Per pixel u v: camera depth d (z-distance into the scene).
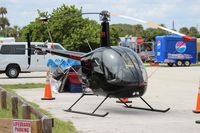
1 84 23.86
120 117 12.45
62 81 19.75
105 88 12.70
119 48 12.94
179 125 11.07
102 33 13.26
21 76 32.06
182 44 47.41
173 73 33.75
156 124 11.23
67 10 49.34
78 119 12.12
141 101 16.12
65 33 48.91
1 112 12.52
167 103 15.45
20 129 6.46
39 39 49.12
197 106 13.16
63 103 15.69
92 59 13.12
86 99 16.91
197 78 28.17
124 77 12.28
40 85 22.89
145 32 93.88
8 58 29.64
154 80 26.70
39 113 7.73
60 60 19.92
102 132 10.18
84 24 49.22
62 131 9.86
